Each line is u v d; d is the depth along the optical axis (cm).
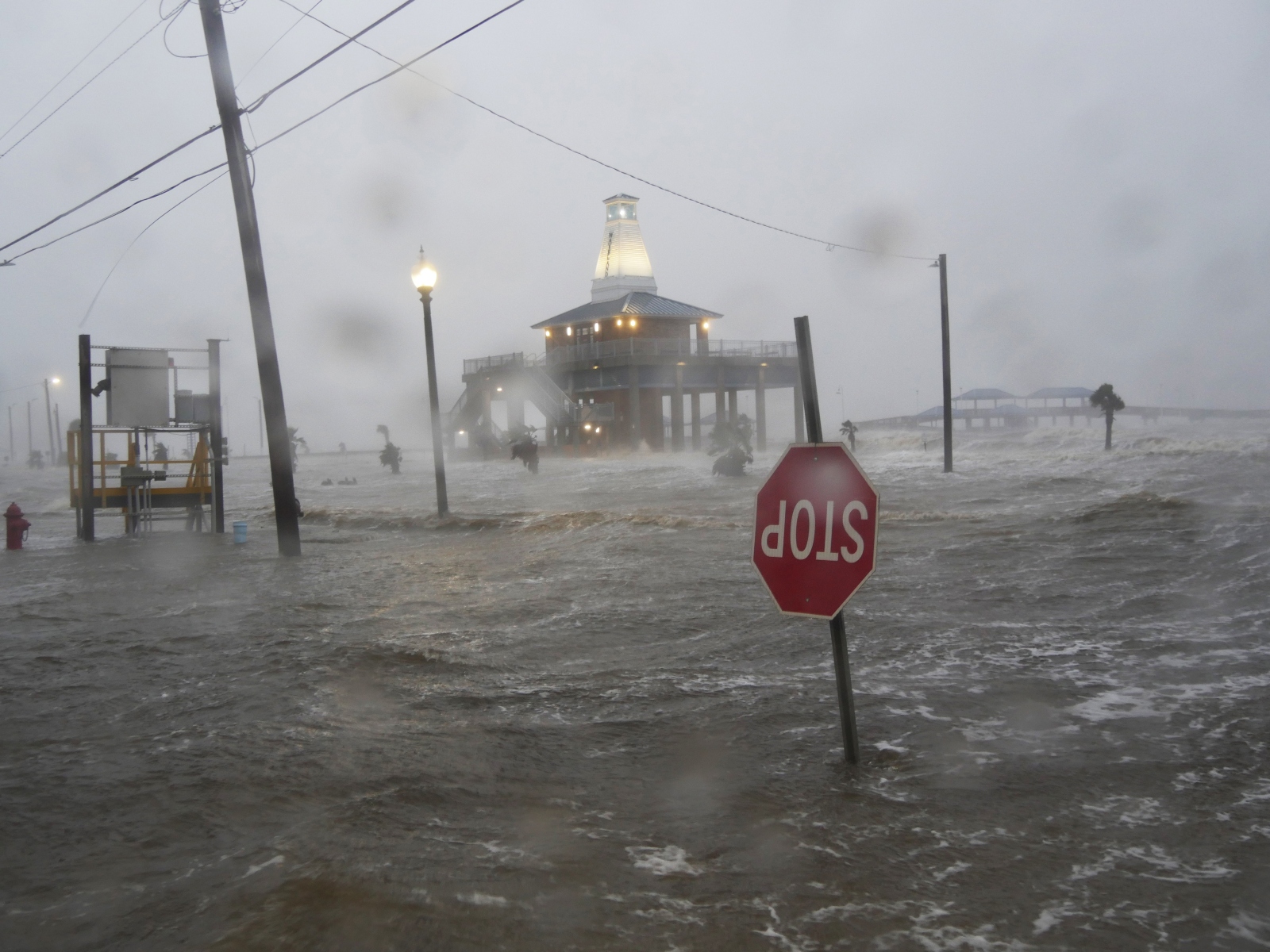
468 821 452
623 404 6078
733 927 348
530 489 3142
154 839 443
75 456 2086
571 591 1127
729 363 6078
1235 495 1961
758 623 903
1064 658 730
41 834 452
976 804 458
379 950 334
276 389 1620
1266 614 859
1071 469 3017
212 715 649
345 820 456
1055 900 363
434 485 3622
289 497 1619
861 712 613
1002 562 1202
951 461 3084
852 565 496
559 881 387
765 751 543
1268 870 382
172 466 5738
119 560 1606
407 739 584
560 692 686
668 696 667
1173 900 360
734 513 2014
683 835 432
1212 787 470
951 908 359
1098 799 460
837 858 403
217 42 1625
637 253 6812
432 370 2127
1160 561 1151
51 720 646
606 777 510
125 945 344
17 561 1623
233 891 382
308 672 760
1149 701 616
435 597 1117
